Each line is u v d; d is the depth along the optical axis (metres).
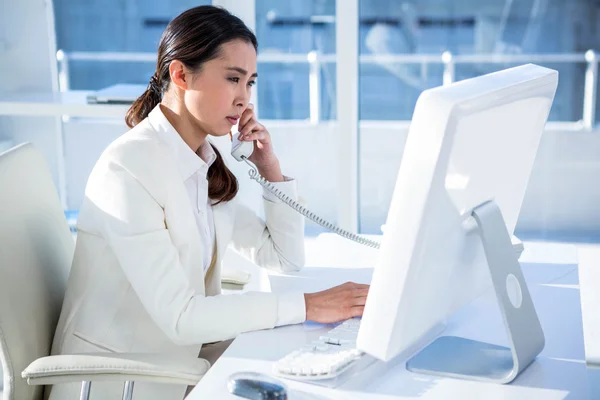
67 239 1.83
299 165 3.25
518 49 3.21
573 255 1.95
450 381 1.23
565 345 1.38
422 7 3.17
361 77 3.24
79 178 3.45
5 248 1.56
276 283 1.79
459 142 1.06
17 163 1.69
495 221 1.24
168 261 1.53
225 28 1.61
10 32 3.28
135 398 1.61
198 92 1.63
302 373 1.23
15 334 1.54
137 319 1.64
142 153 1.59
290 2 3.11
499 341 1.40
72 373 1.39
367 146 3.26
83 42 3.40
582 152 3.33
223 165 1.82
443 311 1.23
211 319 1.48
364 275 1.84
